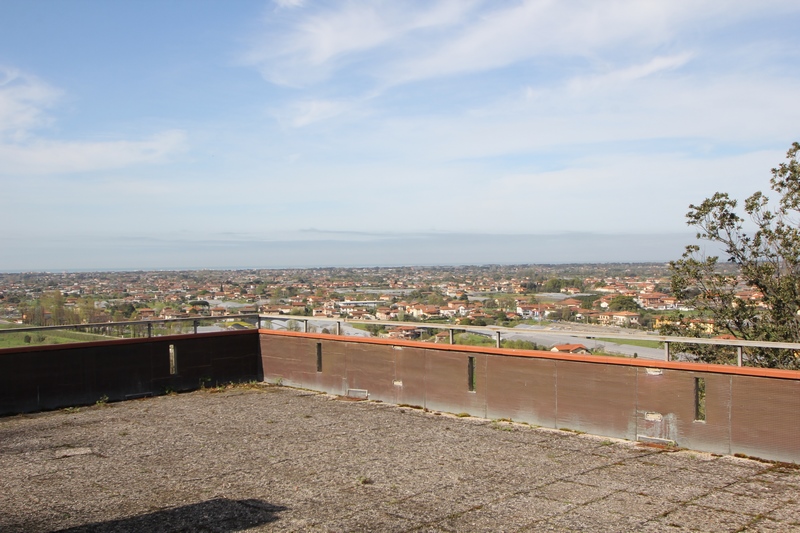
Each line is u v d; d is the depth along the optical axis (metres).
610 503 5.12
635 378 7.16
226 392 10.80
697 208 13.42
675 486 5.54
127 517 4.92
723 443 6.50
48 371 9.48
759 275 12.79
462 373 8.78
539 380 8.00
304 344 11.05
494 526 4.64
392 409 9.20
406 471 6.10
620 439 7.26
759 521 4.68
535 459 6.49
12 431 8.09
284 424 8.27
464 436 7.52
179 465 6.41
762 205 12.96
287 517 4.88
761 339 12.04
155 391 10.59
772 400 6.18
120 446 7.23
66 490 5.64
